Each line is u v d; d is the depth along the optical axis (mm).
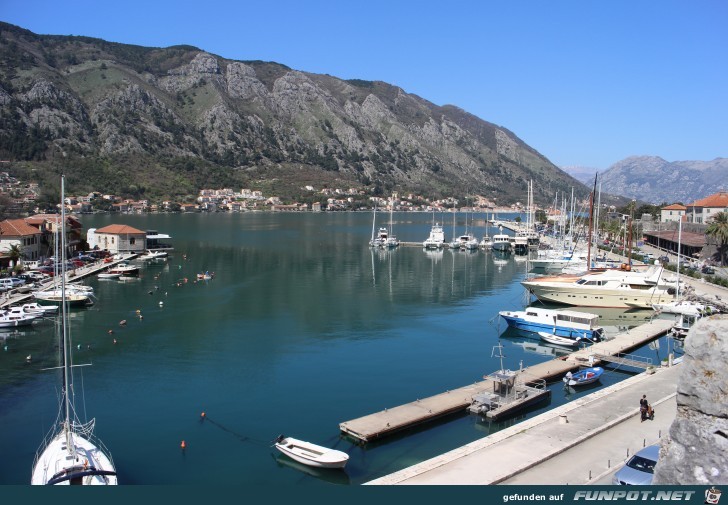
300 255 164125
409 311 88875
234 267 136250
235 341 69562
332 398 50406
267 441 41250
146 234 159000
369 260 155375
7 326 73875
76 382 53875
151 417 45688
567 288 92312
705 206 177000
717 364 11586
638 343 66812
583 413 40312
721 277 105188
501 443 35250
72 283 107875
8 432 42188
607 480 28703
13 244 116438
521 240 177750
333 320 81938
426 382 55219
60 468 32062
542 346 69250
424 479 30172
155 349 65500
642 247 166250
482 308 92000
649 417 38594
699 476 11570
